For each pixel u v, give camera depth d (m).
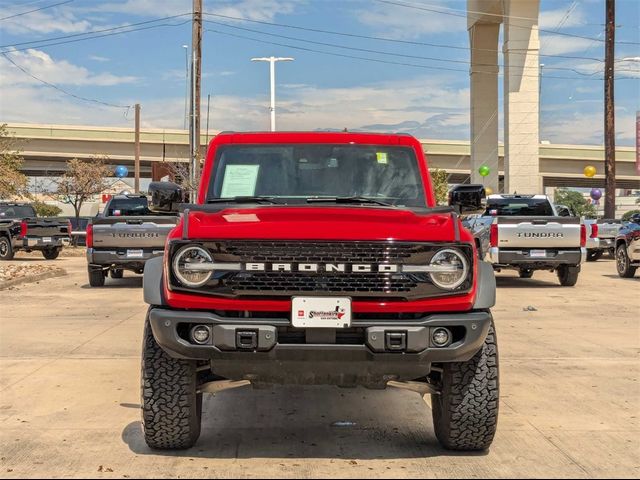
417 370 4.39
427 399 6.45
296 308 4.23
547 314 11.74
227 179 5.77
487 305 4.47
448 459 4.82
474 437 4.76
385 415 5.91
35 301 13.24
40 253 30.16
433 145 72.69
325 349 4.24
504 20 42.06
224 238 4.30
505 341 9.23
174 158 70.38
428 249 4.34
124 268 15.92
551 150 74.31
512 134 41.50
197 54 26.58
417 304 4.32
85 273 19.75
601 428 5.53
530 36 41.16
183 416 4.69
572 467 4.67
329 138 5.91
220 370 4.42
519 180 41.47
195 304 4.32
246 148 5.88
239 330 4.23
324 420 5.77
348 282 4.28
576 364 7.84
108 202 18.23
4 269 19.08
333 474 4.53
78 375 7.18
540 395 6.53
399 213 4.62
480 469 4.62
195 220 4.48
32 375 7.16
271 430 5.49
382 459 4.82
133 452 4.91
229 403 6.29
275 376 4.42
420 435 5.36
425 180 5.82
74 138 68.94
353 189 5.76
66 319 10.93
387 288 4.29
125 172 47.84
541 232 15.64
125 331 9.78
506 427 5.55
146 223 15.46
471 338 4.32
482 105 49.44
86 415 5.79
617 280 17.69
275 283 4.28
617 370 7.56
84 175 50.66
